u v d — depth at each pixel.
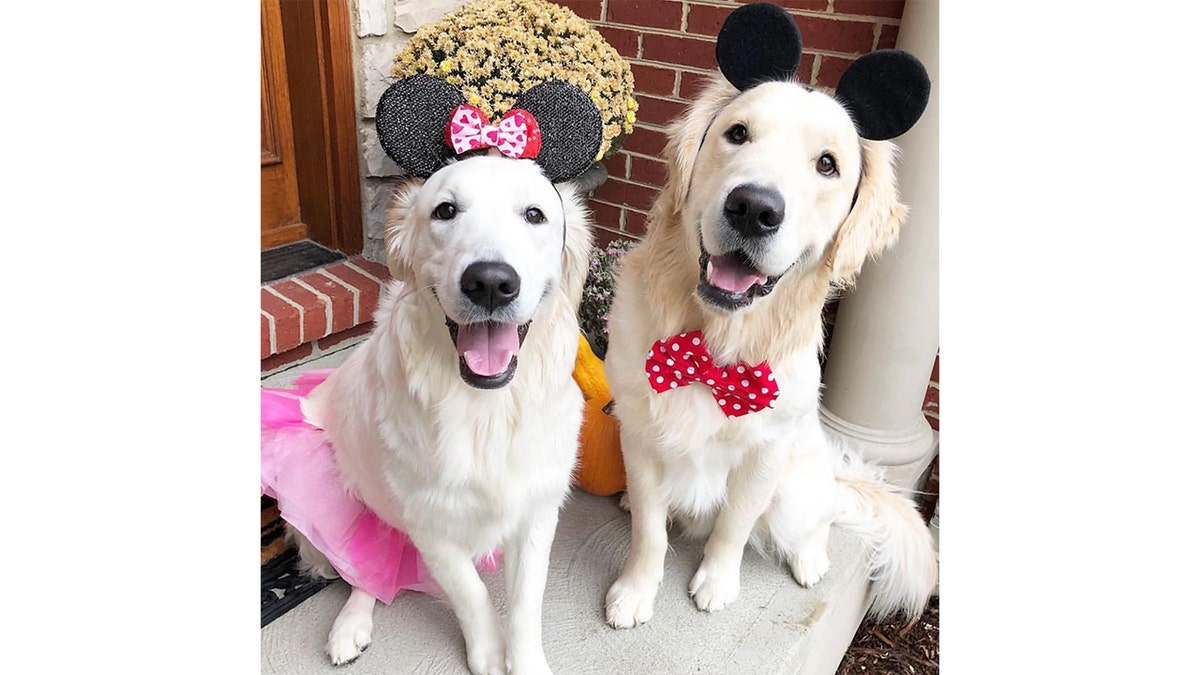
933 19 2.03
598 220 3.40
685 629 1.83
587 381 2.21
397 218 1.42
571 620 1.83
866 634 2.42
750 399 1.58
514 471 1.45
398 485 1.46
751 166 1.40
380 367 1.46
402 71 2.48
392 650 1.70
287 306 2.44
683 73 2.92
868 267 2.31
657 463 1.80
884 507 2.19
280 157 2.76
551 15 2.61
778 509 1.92
